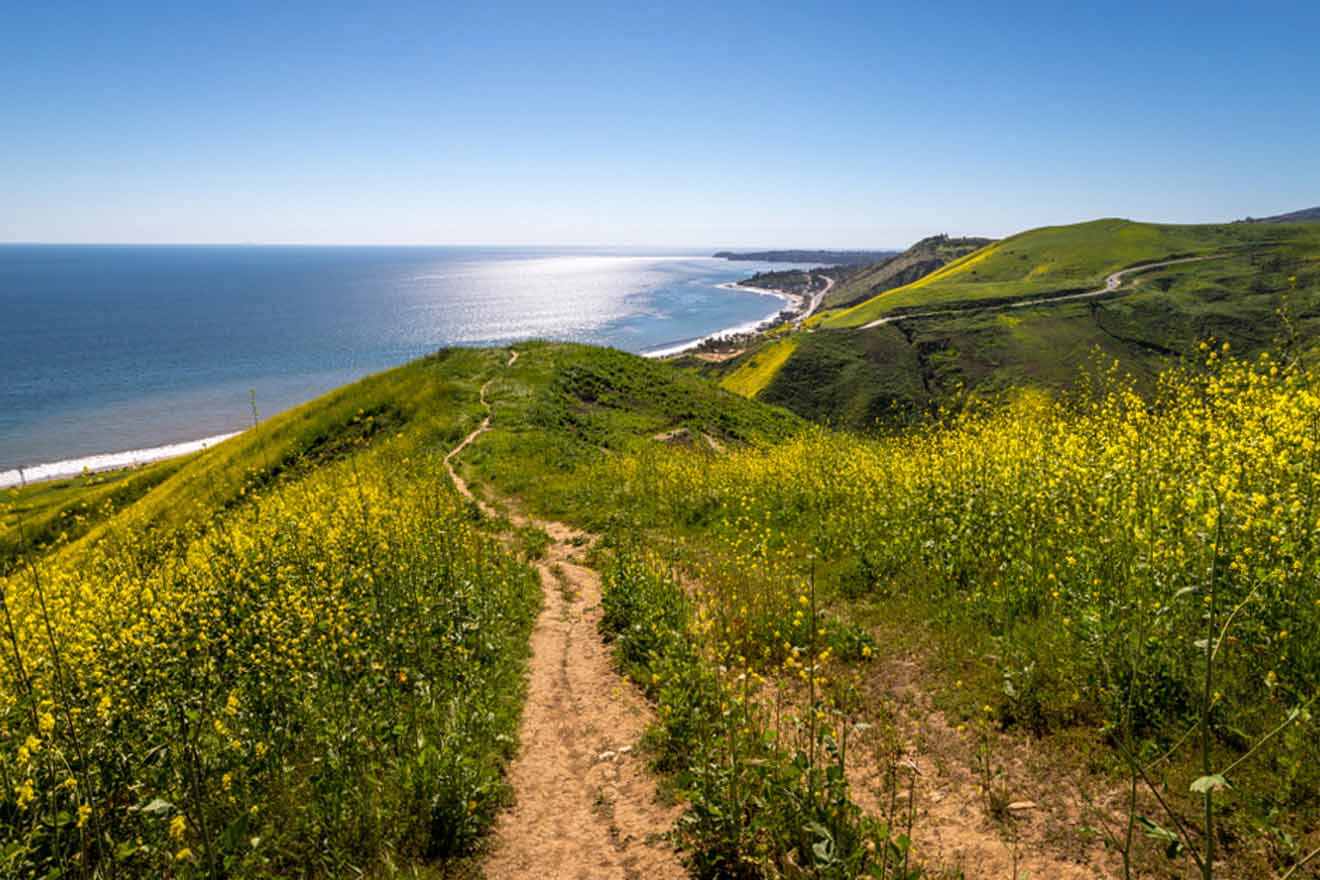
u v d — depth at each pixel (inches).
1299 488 225.1
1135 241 6752.0
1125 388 401.7
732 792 177.8
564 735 266.5
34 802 178.9
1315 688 180.5
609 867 183.9
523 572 502.9
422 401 1240.2
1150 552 231.9
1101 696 207.6
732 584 378.0
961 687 242.1
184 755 199.6
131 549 448.8
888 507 438.6
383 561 377.1
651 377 1574.8
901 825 179.3
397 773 207.8
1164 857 152.9
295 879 178.9
